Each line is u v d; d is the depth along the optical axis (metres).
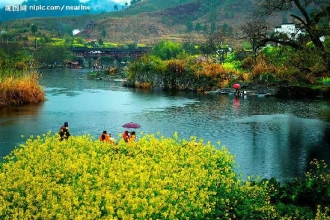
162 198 12.17
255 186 15.20
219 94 71.75
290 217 14.33
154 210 11.77
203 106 55.41
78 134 36.25
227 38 117.75
